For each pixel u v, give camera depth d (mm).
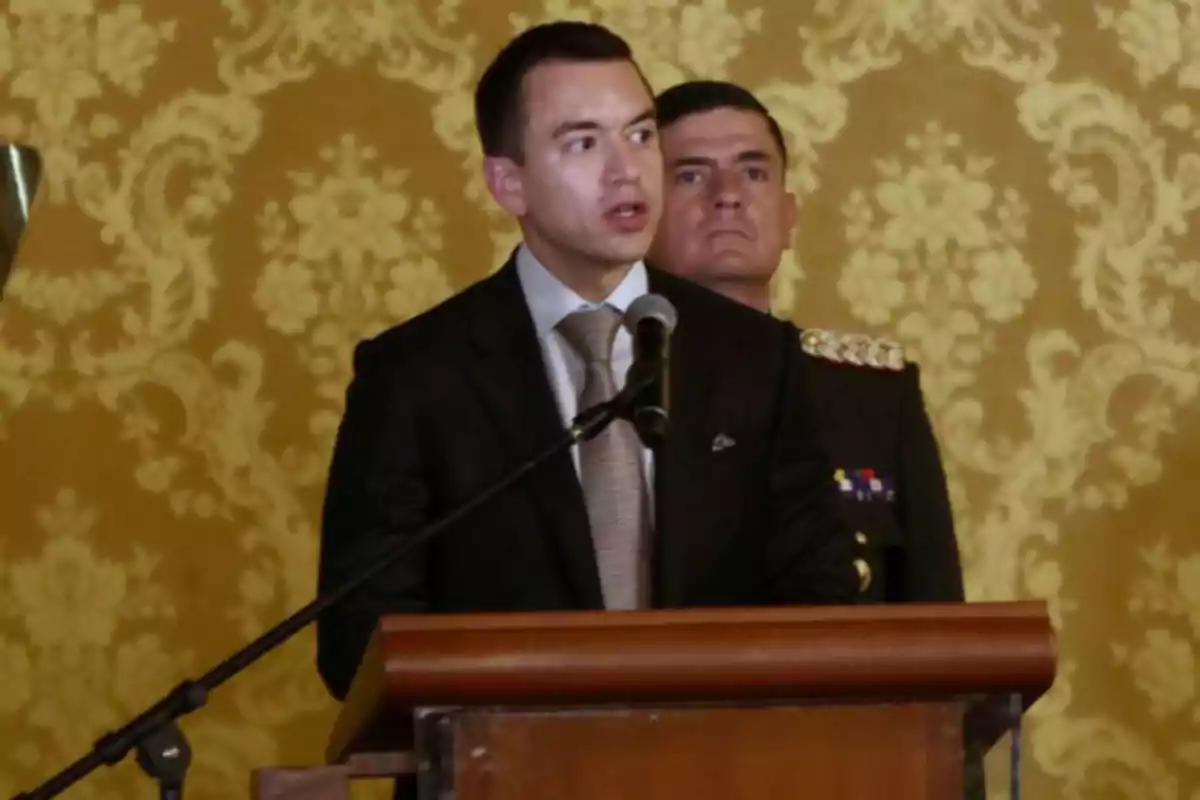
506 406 5121
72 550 8039
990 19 8867
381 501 5000
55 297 8211
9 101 8344
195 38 8453
